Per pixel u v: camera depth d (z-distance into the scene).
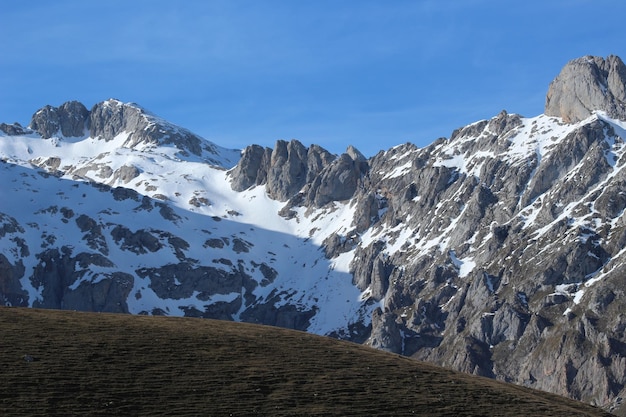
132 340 170.25
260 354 173.38
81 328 174.62
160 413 140.00
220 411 143.12
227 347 174.50
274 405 148.00
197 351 169.12
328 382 162.25
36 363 152.12
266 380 158.62
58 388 143.88
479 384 179.62
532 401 172.38
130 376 152.50
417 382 170.88
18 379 144.75
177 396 147.00
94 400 141.50
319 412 147.38
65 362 154.38
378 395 159.25
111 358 159.25
